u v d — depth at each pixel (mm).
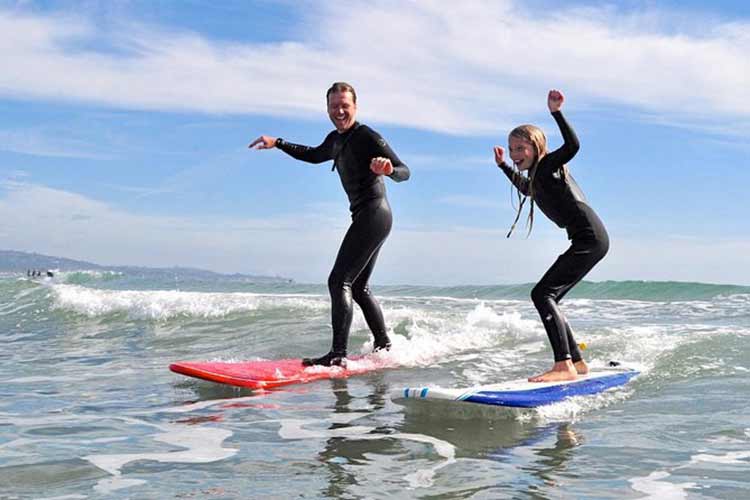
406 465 3213
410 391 4363
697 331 7797
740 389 4941
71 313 11203
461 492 2820
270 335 8602
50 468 3129
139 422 4160
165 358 7125
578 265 5078
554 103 4766
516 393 4480
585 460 3309
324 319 9719
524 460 3305
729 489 2879
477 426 4027
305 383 5613
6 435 3771
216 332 9109
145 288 25328
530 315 11203
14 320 11070
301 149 6625
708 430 3869
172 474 3047
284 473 3076
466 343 7656
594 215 5137
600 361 6023
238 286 24406
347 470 3125
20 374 6090
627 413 4340
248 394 5133
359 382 5641
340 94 6215
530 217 5336
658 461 3285
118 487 2854
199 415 4379
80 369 6383
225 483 2918
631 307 12656
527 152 5125
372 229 6254
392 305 13305
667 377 5465
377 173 5703
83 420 4203
